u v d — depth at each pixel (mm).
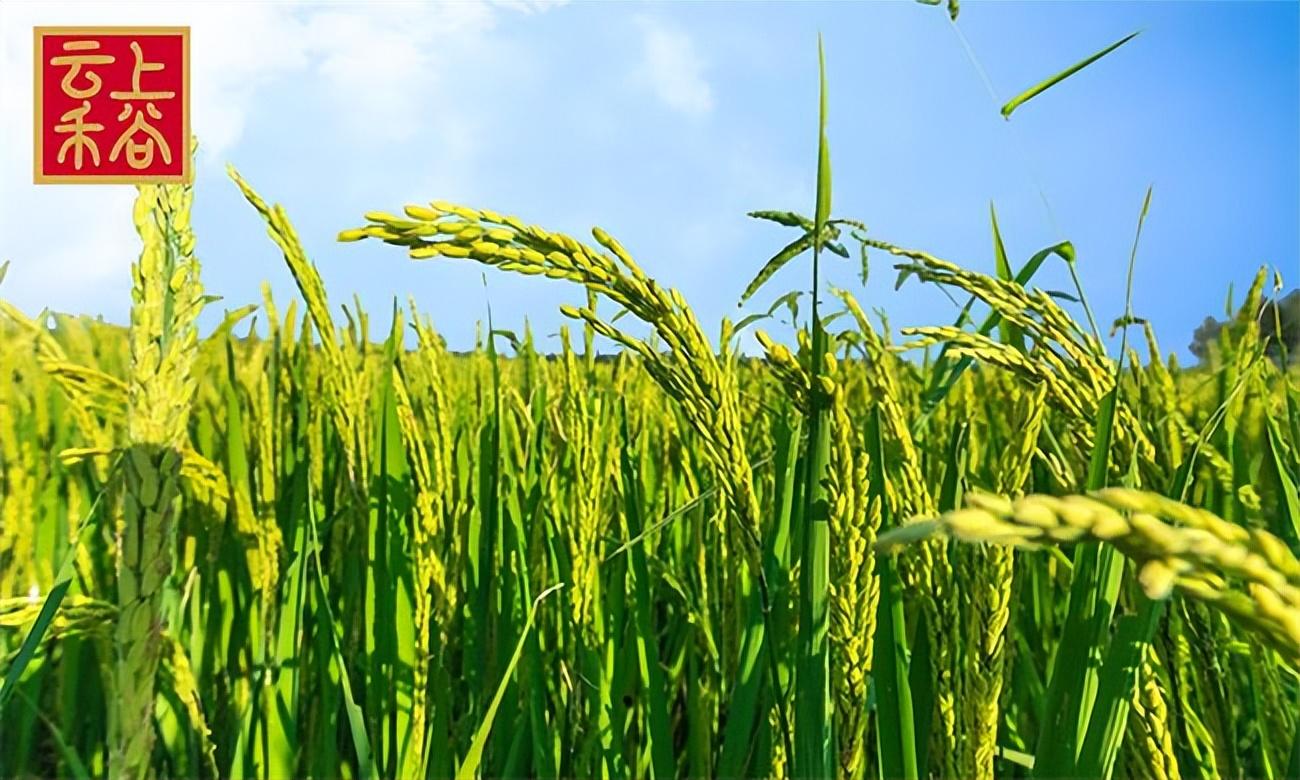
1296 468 1638
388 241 700
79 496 2234
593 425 1689
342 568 2074
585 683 1664
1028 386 1128
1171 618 1241
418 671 1401
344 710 1855
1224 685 1369
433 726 1618
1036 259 1348
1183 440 1505
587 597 1598
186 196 890
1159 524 336
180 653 1606
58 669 2131
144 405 880
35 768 2006
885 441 1266
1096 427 1020
